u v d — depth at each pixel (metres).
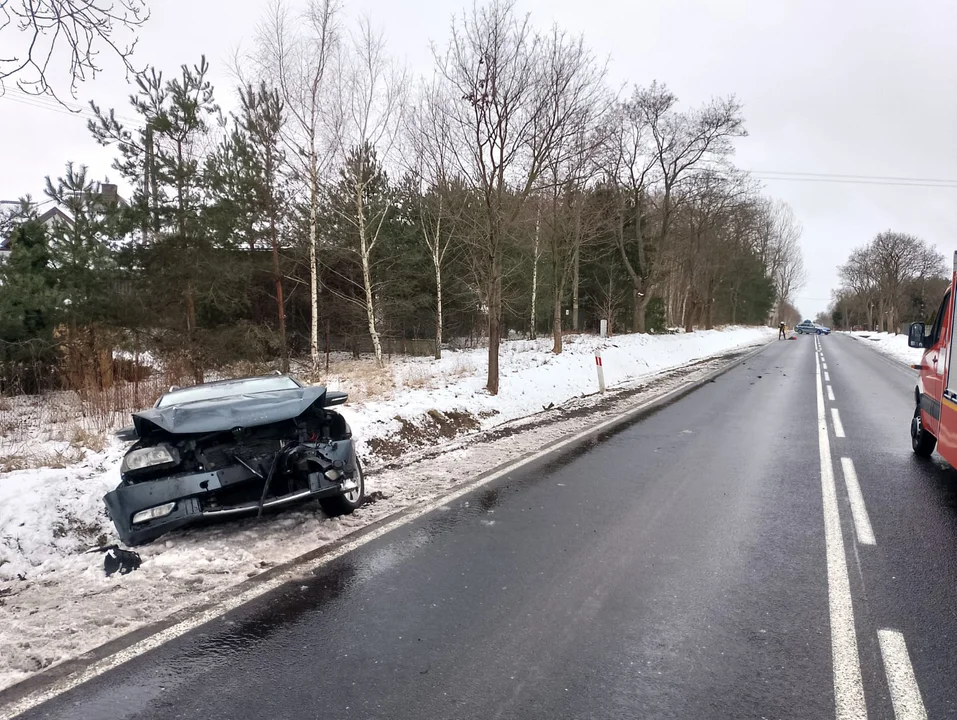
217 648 3.46
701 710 2.84
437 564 4.59
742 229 53.41
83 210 14.51
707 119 31.22
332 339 29.06
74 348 13.48
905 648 3.37
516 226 15.20
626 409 12.38
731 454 8.31
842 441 9.20
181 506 4.69
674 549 4.86
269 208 17.53
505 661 3.28
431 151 13.87
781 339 56.94
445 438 9.65
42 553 5.00
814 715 2.80
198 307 17.31
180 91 15.48
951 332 6.19
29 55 4.65
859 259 79.50
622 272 38.31
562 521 5.56
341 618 3.78
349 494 5.75
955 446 5.92
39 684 3.13
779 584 4.20
